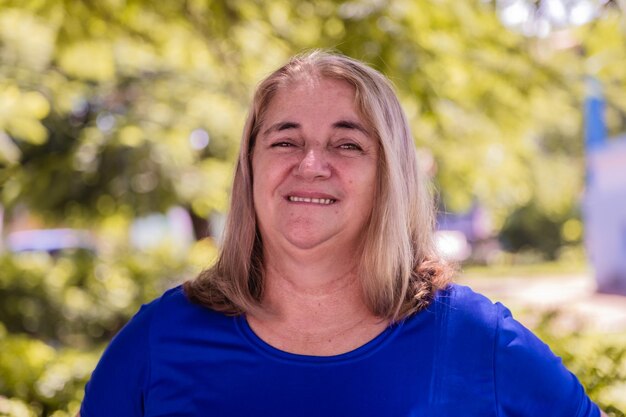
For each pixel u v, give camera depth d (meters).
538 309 4.70
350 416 1.82
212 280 2.04
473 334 1.89
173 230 17.56
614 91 5.85
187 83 11.02
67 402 4.27
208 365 1.91
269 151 1.95
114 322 10.19
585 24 4.61
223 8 5.46
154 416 1.93
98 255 11.07
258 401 1.85
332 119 1.92
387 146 1.93
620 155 15.29
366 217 1.95
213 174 12.15
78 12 5.47
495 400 1.86
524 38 5.43
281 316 1.95
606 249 16.05
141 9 5.59
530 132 6.91
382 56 5.00
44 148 12.90
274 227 1.94
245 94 6.37
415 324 1.90
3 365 4.35
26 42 8.00
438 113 5.47
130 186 12.40
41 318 9.71
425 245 2.07
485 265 26.20
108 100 12.41
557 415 1.89
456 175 7.61
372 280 1.92
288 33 5.56
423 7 5.17
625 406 3.26
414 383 1.84
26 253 10.96
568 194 16.02
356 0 5.13
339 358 1.86
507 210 20.91
